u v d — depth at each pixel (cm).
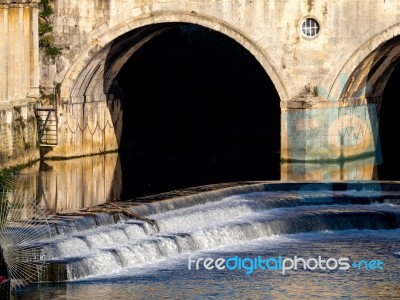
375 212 8094
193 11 9706
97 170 9338
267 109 11569
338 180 8969
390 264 7262
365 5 9544
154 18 9725
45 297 6506
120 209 7675
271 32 9662
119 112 10400
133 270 6994
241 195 8500
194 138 11075
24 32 9419
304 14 9606
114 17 9725
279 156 10150
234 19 9694
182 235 7450
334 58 9612
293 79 9656
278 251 7481
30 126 9450
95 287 6700
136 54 11206
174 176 9156
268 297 6675
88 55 9725
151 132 11162
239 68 11631
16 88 9319
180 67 11475
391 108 10794
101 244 7156
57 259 6838
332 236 7856
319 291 6788
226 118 11481
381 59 9869
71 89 9725
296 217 7944
